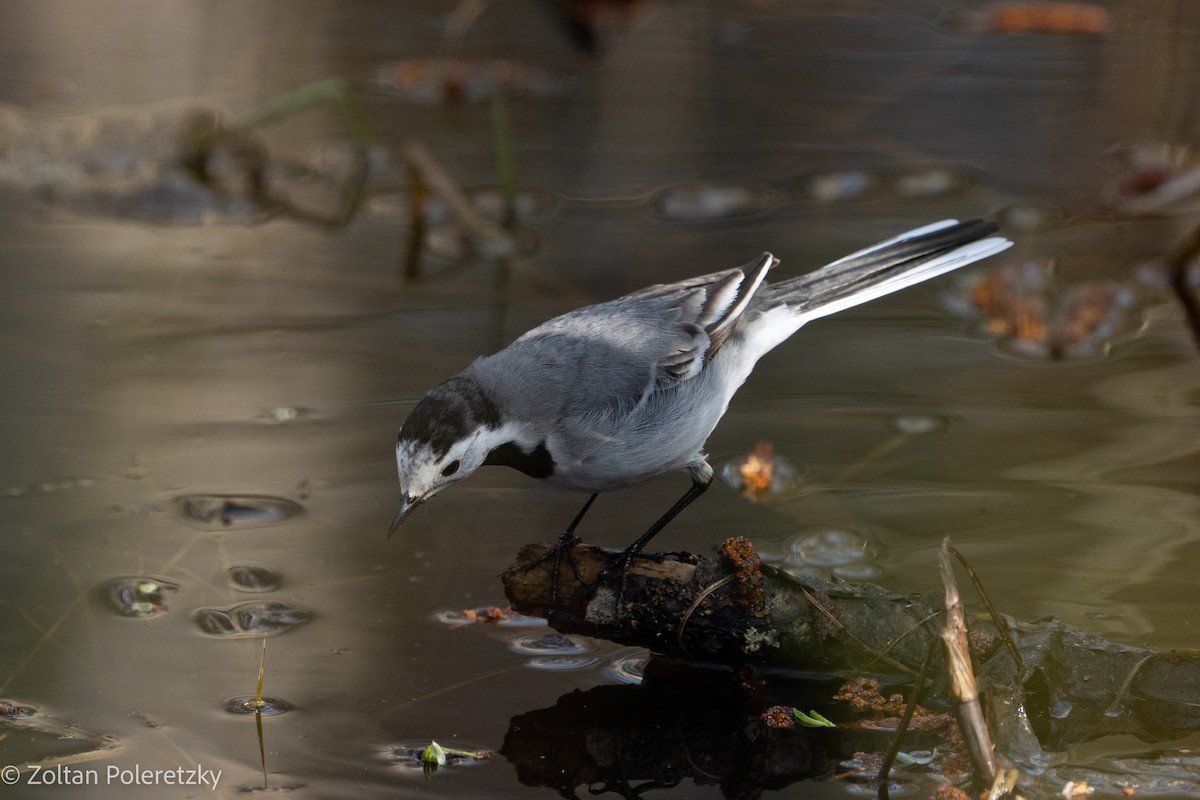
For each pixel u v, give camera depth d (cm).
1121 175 1705
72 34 2197
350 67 2073
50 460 1120
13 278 1499
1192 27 2109
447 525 1047
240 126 1802
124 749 792
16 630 907
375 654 893
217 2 2338
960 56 2089
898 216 1612
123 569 978
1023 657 845
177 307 1430
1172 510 1023
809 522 1030
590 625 922
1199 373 1264
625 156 1814
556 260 1523
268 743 802
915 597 889
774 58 2112
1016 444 1134
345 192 1767
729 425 1184
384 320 1396
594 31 2119
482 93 2014
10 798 744
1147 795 749
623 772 792
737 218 1622
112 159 1798
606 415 938
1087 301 1420
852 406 1216
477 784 772
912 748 809
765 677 893
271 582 969
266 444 1152
